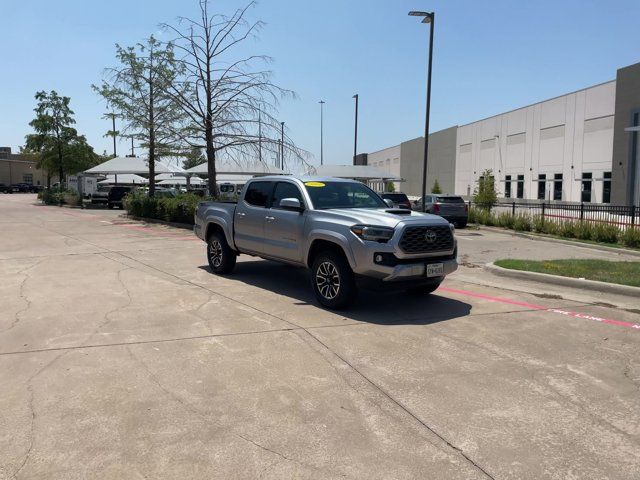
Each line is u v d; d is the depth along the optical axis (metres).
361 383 4.55
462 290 8.55
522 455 3.41
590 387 4.52
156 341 5.65
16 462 3.28
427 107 20.94
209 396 4.26
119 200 36.12
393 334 5.96
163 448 3.46
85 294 7.96
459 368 4.92
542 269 9.85
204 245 14.35
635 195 32.19
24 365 4.92
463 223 22.86
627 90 32.44
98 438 3.58
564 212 22.53
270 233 8.26
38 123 40.50
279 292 8.17
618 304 7.59
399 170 78.56
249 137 20.75
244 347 5.46
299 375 4.71
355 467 3.26
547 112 41.06
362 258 6.57
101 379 4.59
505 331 6.14
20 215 27.83
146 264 10.93
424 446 3.51
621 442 3.59
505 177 47.44
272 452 3.42
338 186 8.28
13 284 8.73
